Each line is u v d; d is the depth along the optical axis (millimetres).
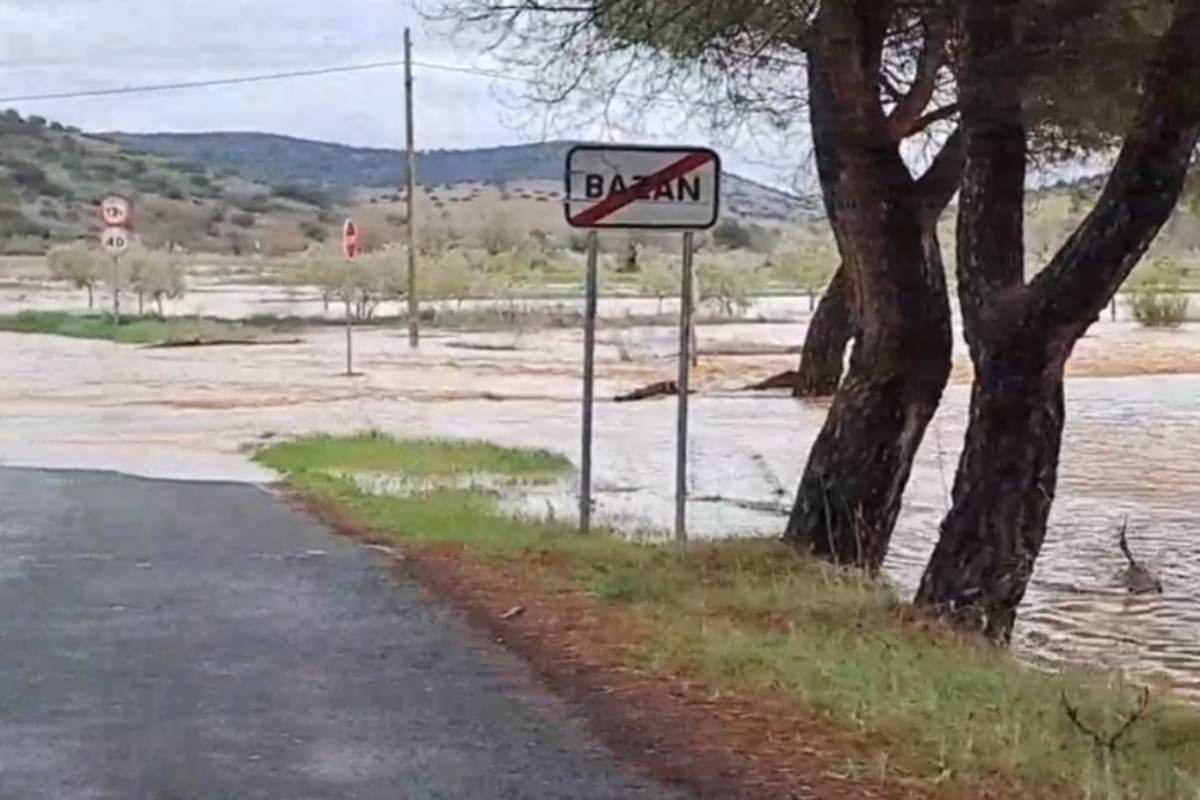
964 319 15664
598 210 17078
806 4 16734
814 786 9172
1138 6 14859
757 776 9352
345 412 38250
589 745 9977
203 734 10203
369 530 18750
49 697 11117
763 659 12211
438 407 40188
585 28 17500
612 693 11250
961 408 41719
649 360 55562
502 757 9711
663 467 29891
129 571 16078
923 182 17906
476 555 17016
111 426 34312
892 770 9484
